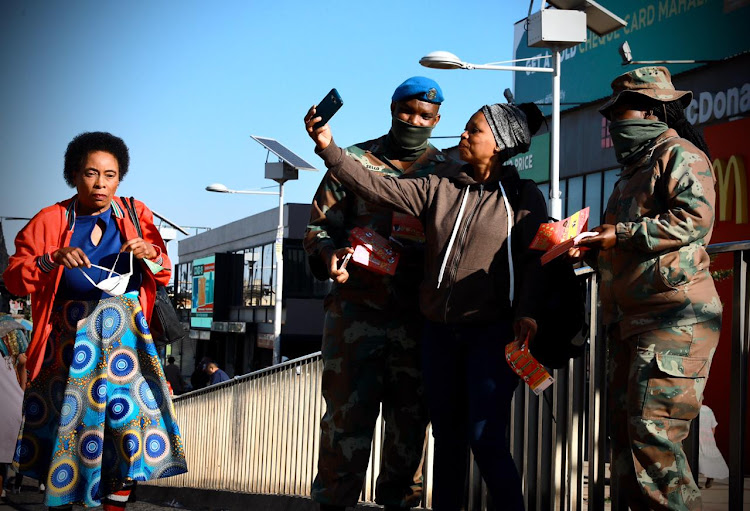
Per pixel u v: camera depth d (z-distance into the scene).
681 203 3.40
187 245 53.22
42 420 4.52
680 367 3.39
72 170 4.62
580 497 4.36
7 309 9.61
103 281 4.34
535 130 4.22
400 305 4.34
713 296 3.47
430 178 4.05
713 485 7.74
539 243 3.61
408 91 4.32
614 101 3.69
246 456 9.14
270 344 37.78
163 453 4.57
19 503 8.37
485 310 3.80
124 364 4.55
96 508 6.91
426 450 5.49
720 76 13.65
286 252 36.69
